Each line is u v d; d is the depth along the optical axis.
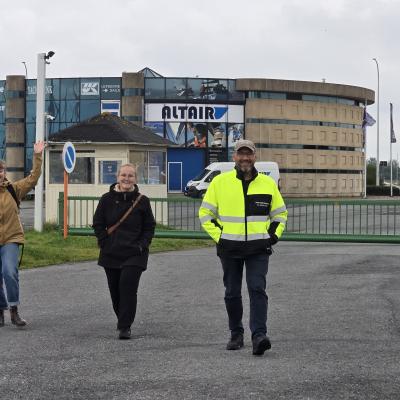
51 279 12.27
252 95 56.66
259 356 6.57
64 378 5.86
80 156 21.30
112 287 7.89
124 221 7.73
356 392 5.35
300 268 13.41
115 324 8.36
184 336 7.61
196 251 16.98
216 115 56.06
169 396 5.29
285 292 10.59
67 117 54.94
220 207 6.88
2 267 8.20
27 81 55.31
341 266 13.65
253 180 6.90
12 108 55.31
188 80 55.47
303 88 58.28
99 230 7.77
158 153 22.53
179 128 55.47
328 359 6.42
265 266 6.82
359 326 8.04
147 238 7.78
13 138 55.41
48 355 6.72
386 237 16.88
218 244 6.86
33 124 55.34
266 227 6.84
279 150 57.81
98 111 54.72
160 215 19.59
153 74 58.69
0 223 8.13
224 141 56.28
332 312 8.95
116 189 7.90
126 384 5.64
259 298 6.71
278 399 5.18
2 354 6.76
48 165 21.36
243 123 56.78
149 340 7.41
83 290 11.05
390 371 5.97
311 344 7.10
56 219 21.39
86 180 21.28
